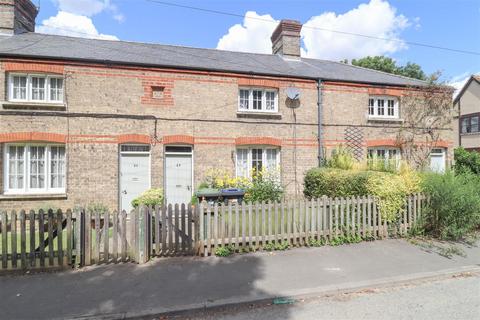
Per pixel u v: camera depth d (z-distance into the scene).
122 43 13.05
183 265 5.78
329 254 6.42
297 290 4.74
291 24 15.12
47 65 9.81
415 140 13.61
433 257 6.30
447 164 13.88
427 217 7.61
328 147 12.61
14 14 11.54
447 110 13.88
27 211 9.52
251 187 10.05
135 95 10.61
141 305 4.30
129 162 10.62
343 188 8.57
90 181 10.10
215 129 11.38
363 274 5.39
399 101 13.75
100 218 5.91
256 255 6.35
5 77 9.55
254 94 12.21
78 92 10.08
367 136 13.13
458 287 5.02
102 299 4.47
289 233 6.81
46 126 9.79
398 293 4.80
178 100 11.04
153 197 9.05
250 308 4.34
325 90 12.73
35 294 4.63
